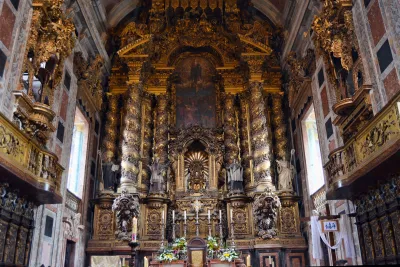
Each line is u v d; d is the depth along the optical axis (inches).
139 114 681.6
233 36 752.3
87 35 615.8
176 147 699.4
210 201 652.7
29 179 351.3
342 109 420.8
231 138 696.4
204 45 756.6
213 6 754.2
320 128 546.3
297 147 667.4
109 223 611.5
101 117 717.9
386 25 357.4
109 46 748.0
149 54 712.4
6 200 358.6
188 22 760.3
